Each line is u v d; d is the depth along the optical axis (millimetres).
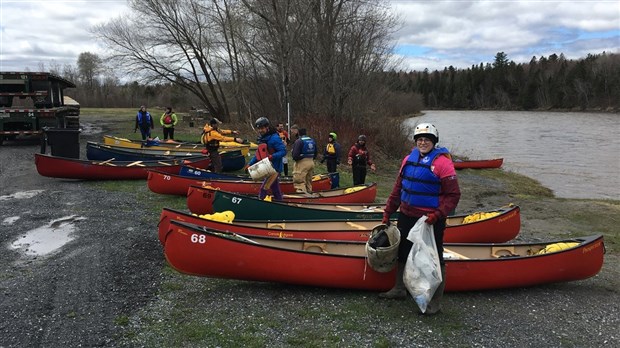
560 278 5910
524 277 5707
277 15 22656
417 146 4691
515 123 57000
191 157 13531
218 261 5195
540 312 5270
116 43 30312
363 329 4621
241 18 24844
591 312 5371
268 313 4918
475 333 4660
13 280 5551
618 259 7922
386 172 18406
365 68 23438
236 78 28344
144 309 4945
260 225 6941
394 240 4965
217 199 7988
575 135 39969
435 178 4535
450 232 7266
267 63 25141
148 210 9000
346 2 23266
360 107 22922
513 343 4520
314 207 8734
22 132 16703
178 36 30031
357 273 5328
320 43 23109
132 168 12000
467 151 28594
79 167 11492
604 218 11562
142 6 29578
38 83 17328
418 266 4520
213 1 28172
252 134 24109
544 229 10414
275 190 8602
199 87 31500
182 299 5227
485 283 5570
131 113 39844
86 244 6895
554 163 23953
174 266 5254
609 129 46438
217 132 11953
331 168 12977
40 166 11133
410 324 4746
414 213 4641
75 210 8820
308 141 10195
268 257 5258
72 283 5523
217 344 4289
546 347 4480
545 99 96438
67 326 4543
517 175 19953
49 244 6914
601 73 92750
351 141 19453
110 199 9820
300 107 24344
